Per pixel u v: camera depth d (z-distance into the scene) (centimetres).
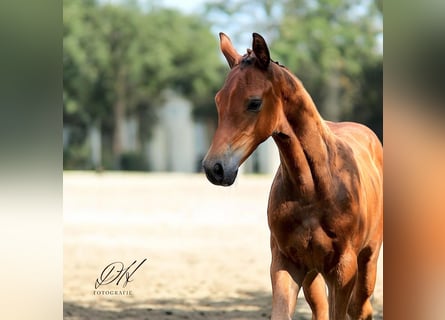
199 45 6234
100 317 1162
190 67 6181
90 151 5825
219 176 649
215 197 2978
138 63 6097
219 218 2378
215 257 1731
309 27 6031
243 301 1293
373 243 859
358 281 884
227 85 676
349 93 5888
